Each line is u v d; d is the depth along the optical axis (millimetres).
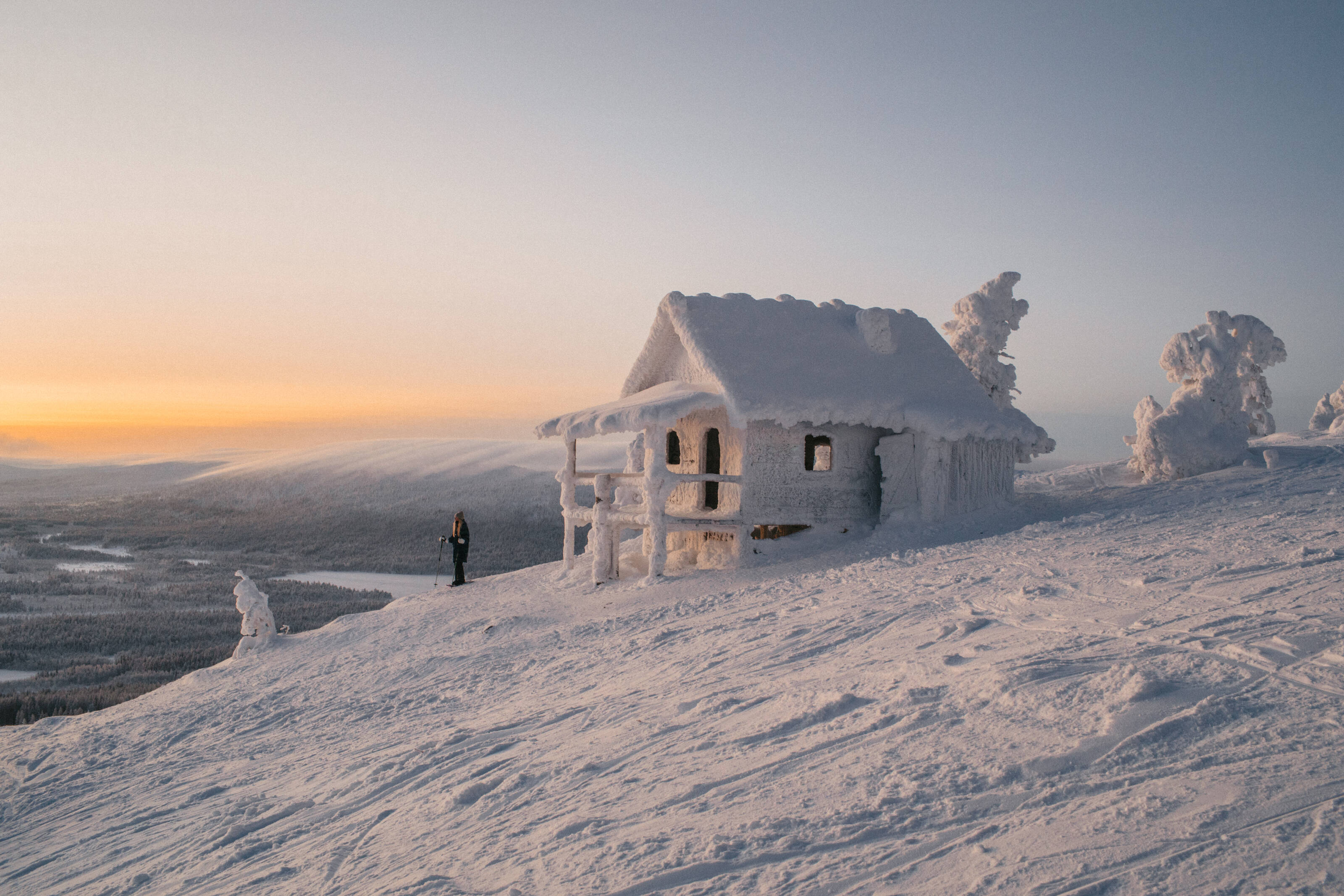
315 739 11047
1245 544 11180
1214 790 4426
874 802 5078
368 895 5504
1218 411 23453
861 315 22156
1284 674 5844
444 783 7641
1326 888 3451
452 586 22281
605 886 4691
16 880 7832
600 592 18516
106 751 12391
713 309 21094
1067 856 4062
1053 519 18844
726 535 20641
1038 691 6277
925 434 19469
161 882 6941
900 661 8141
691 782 6086
